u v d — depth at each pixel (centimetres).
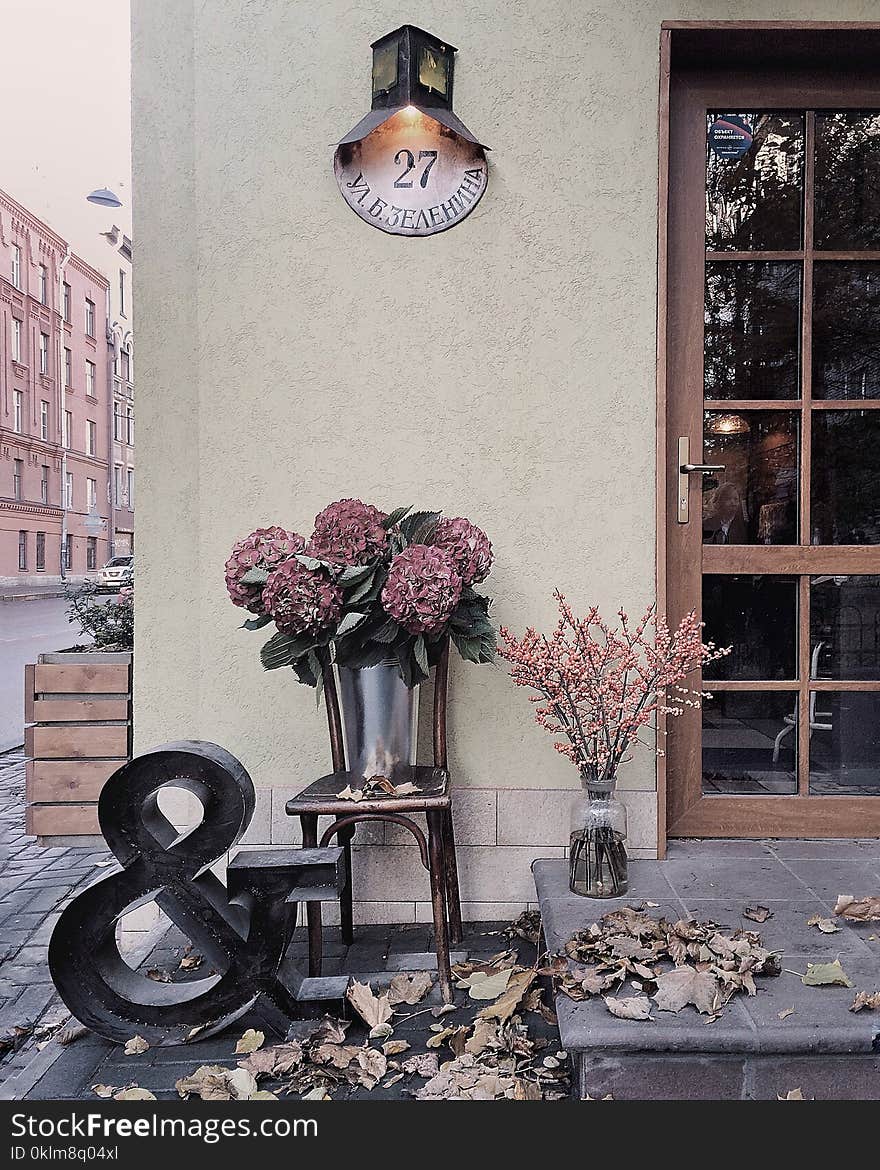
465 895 227
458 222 227
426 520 203
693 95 236
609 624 227
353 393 228
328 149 229
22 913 256
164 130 228
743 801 237
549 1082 151
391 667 193
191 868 169
